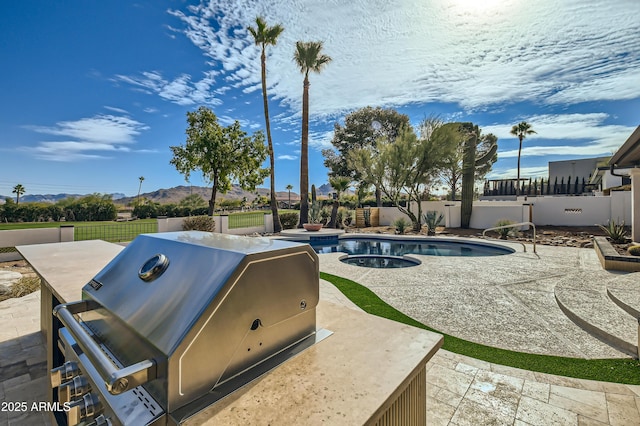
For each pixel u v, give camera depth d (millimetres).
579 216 13227
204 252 1078
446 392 2375
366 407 787
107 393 851
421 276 6176
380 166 14852
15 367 2725
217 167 16453
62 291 1724
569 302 4297
